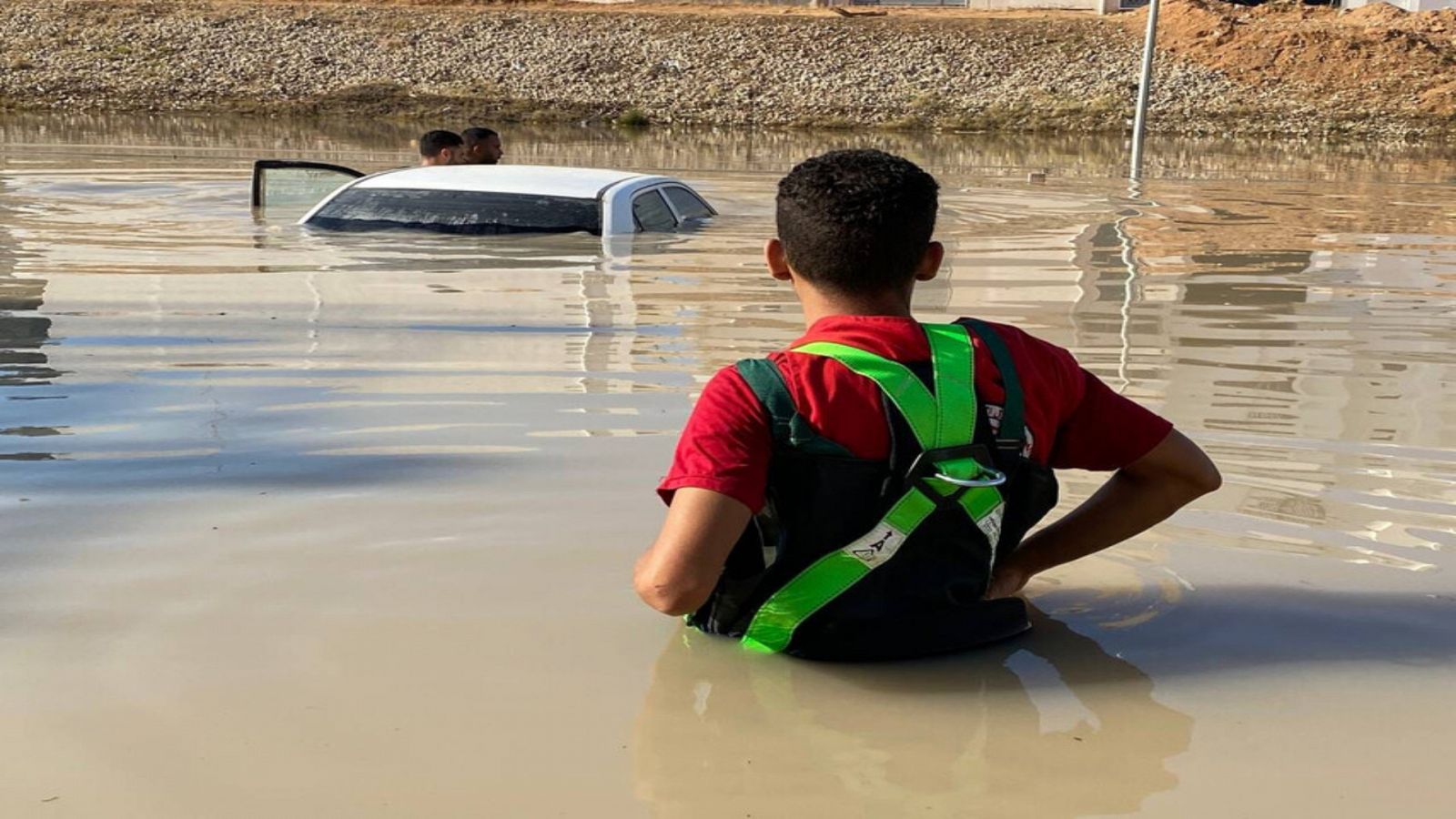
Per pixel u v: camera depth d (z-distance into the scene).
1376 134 29.47
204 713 2.35
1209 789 2.15
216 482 3.69
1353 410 4.75
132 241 8.31
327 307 6.34
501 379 5.00
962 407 2.48
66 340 5.56
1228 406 4.78
